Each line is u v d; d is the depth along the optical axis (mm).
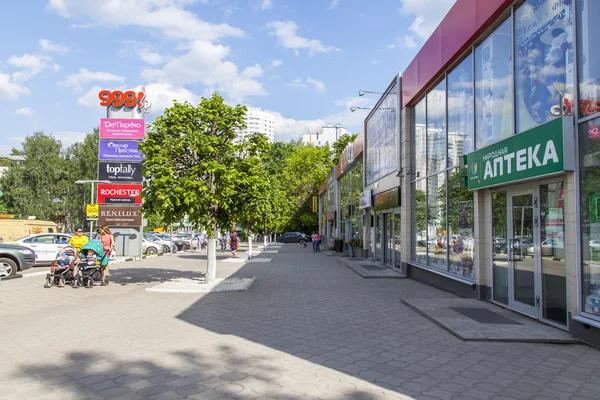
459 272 10500
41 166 54375
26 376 4793
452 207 10945
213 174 12039
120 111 25047
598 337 5793
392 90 16438
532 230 7555
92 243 12312
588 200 6039
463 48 10023
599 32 5852
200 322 7574
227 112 12266
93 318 7941
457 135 10727
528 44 7625
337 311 8602
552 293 6977
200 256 27188
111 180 24531
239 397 4160
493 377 4758
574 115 6289
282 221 29875
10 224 24016
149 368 5055
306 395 4215
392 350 5809
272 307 9047
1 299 10250
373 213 21172
